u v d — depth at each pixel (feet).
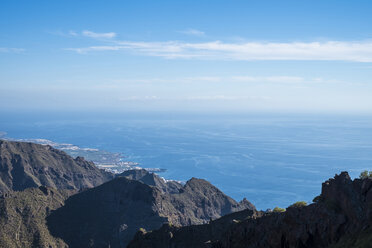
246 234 365.20
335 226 264.31
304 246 278.46
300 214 292.40
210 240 472.44
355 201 263.70
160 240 522.88
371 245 225.15
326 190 292.61
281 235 300.20
